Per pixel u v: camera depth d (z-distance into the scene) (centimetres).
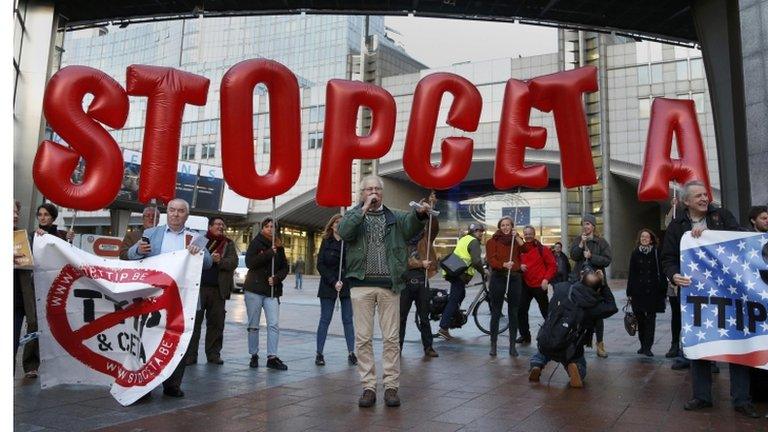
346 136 704
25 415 430
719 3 915
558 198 5034
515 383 570
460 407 468
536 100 734
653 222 4884
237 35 10406
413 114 721
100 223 5444
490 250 763
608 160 4262
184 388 536
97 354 484
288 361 700
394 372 482
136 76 664
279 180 692
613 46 4297
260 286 652
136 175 3784
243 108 675
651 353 748
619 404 480
